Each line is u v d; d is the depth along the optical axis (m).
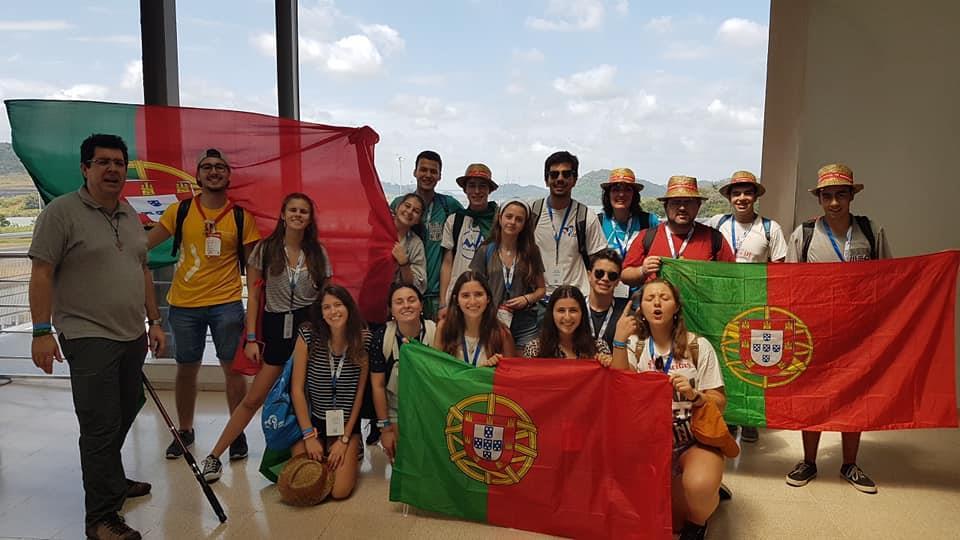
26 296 4.86
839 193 3.32
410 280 3.79
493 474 2.79
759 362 3.29
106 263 2.61
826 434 4.02
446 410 2.84
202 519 2.89
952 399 3.13
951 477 3.37
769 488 3.24
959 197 4.21
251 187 3.75
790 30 4.38
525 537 2.73
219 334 3.56
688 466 2.63
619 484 2.62
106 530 2.65
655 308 2.77
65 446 3.74
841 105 4.34
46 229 2.49
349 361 3.17
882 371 3.18
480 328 3.08
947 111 4.17
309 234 3.43
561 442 2.69
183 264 3.51
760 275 3.28
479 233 3.80
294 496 2.97
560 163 3.55
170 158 3.66
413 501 2.91
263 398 3.40
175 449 3.57
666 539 2.51
